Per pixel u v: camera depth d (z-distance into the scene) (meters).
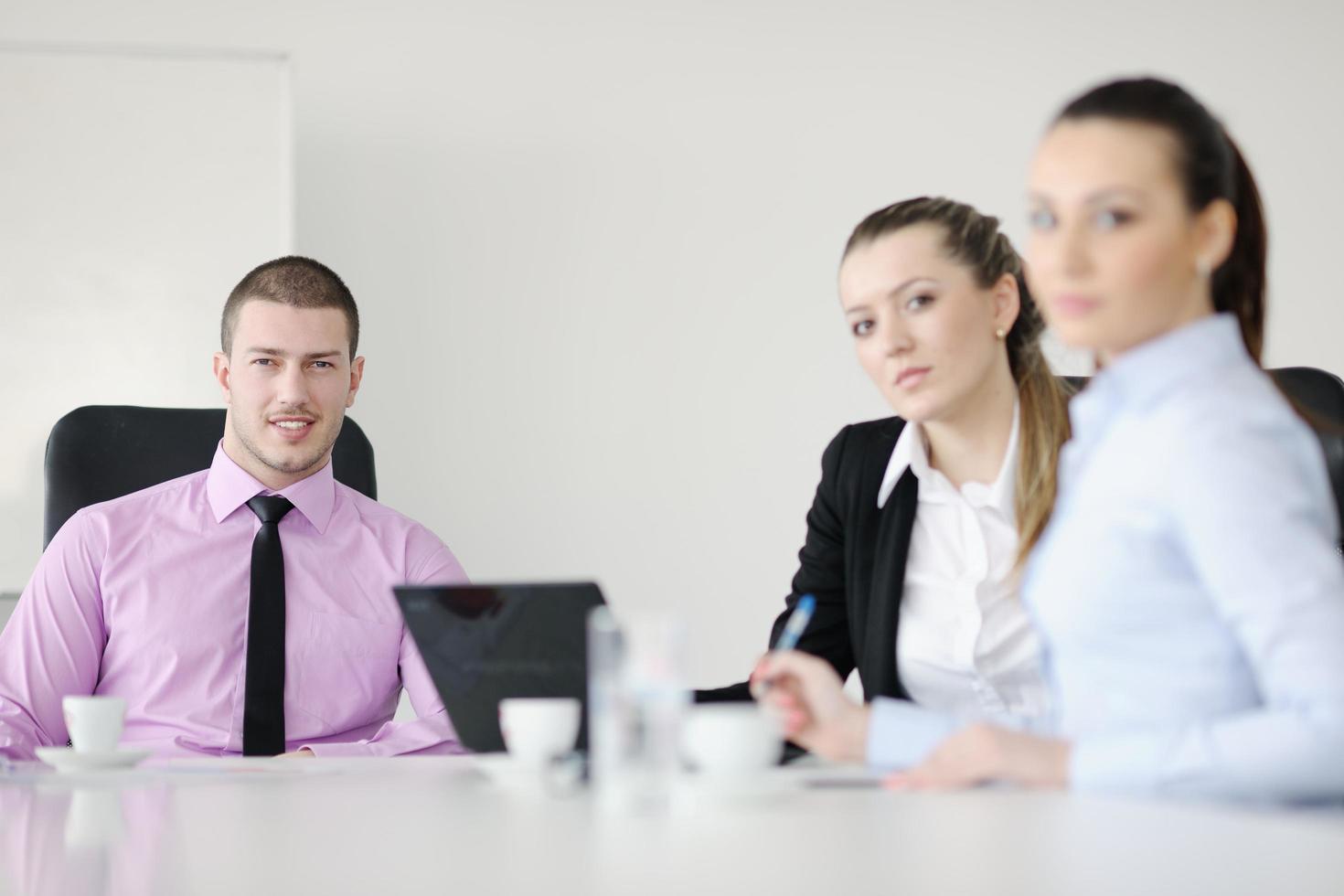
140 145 3.85
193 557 2.89
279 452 2.90
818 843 1.03
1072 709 1.35
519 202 4.72
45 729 2.77
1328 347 5.18
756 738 1.34
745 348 4.82
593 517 4.70
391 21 4.65
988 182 5.01
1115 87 1.35
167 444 3.02
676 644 1.30
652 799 1.29
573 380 4.72
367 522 3.03
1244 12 5.18
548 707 1.51
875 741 1.45
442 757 1.99
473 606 1.64
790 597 2.60
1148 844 0.99
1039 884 0.86
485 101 4.70
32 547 3.73
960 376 2.28
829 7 4.93
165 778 1.67
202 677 2.83
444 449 4.62
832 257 4.89
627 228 4.78
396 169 4.64
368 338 4.59
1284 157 5.19
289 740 2.83
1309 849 0.97
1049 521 2.25
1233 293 1.41
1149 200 1.31
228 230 3.88
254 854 1.03
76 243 3.81
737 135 4.86
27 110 3.80
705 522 4.77
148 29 4.52
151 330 3.83
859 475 2.45
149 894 0.88
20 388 3.76
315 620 2.89
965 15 5.02
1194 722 1.24
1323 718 1.14
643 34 4.81
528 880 0.90
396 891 0.87
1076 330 1.34
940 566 2.34
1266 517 1.19
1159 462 1.25
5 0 4.43
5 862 1.00
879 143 4.95
